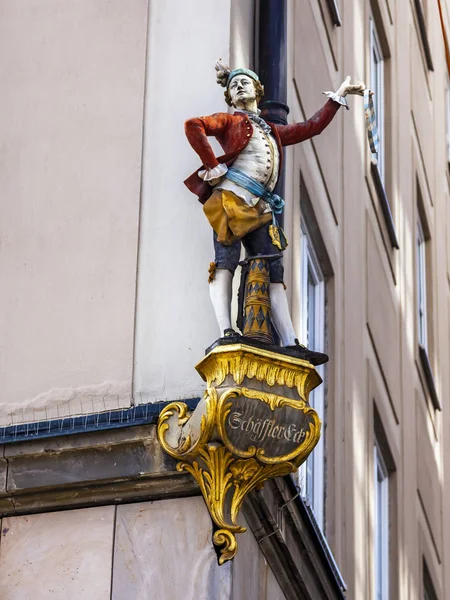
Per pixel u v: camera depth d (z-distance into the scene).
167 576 12.09
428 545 23.28
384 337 20.95
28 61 14.25
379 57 23.81
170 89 13.75
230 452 11.84
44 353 13.12
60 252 13.46
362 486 18.34
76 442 12.49
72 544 12.41
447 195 29.72
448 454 26.44
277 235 12.26
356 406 18.44
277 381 11.86
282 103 14.05
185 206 13.31
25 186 13.78
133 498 12.41
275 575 13.48
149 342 12.91
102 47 14.10
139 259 13.23
